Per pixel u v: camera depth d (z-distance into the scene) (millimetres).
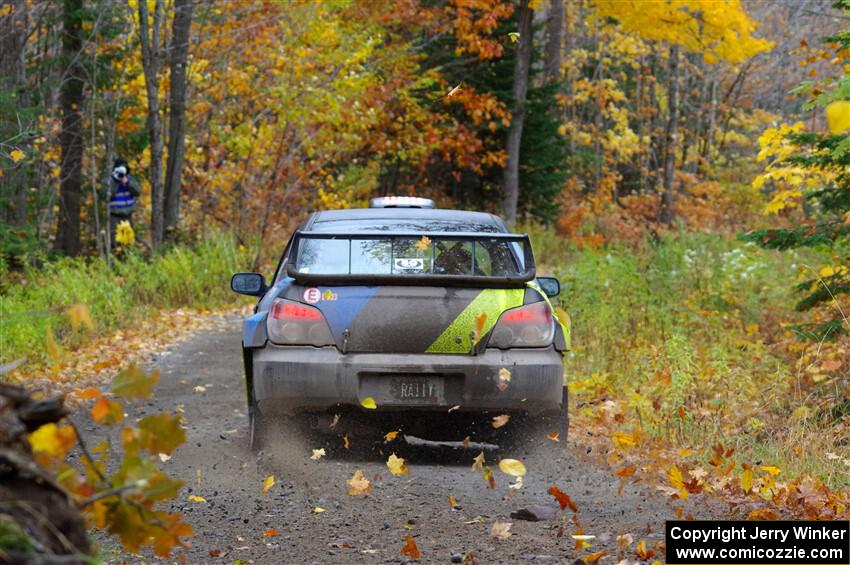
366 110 35625
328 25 33531
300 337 8641
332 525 6703
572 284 17438
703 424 10031
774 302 17438
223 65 32375
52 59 29766
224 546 6164
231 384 13766
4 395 2398
